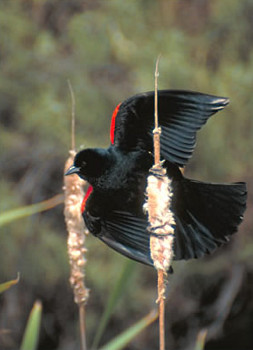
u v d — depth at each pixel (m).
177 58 14.27
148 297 14.58
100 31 14.81
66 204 4.70
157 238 3.54
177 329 16.05
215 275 15.68
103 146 14.03
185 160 4.20
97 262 14.00
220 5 15.83
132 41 14.91
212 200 4.14
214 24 16.14
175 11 16.36
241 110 14.48
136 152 4.31
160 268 3.55
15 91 14.88
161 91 4.16
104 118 14.63
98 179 4.33
